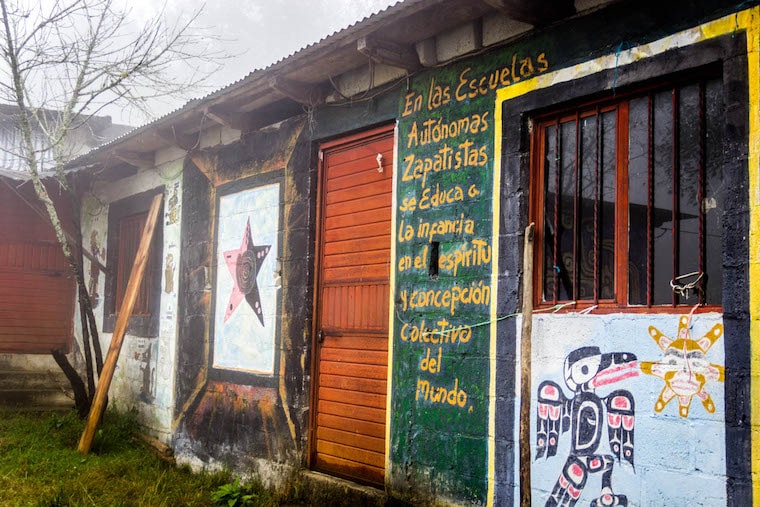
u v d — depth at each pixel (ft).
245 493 21.31
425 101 18.24
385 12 16.40
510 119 16.07
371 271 19.69
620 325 13.55
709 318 12.26
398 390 18.10
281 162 23.09
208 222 26.71
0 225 38.04
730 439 11.76
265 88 21.21
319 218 21.67
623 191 14.20
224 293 25.40
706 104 13.09
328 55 18.72
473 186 16.79
